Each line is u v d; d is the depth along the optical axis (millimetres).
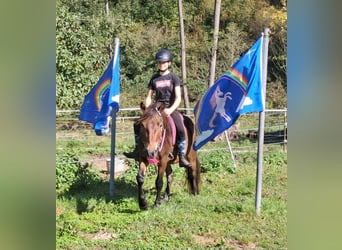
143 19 30359
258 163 6527
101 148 12961
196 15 30578
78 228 6105
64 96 13859
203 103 6660
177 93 6844
